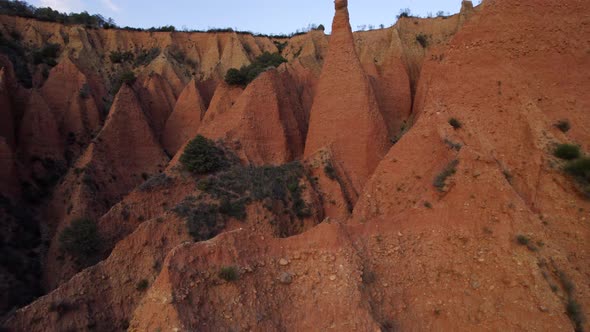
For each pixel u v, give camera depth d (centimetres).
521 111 1875
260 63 4691
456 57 2178
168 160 3691
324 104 2822
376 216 2050
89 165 3150
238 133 3086
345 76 2759
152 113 4447
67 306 1759
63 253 2469
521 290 1425
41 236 2855
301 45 7725
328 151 2703
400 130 3334
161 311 1317
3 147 2956
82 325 1764
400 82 3597
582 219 1570
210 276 1459
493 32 2083
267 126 3166
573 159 1664
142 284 1980
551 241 1497
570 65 1892
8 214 2756
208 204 2406
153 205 2641
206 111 3994
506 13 2070
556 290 1388
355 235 1697
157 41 7644
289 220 2477
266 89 3212
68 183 3092
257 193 2500
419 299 1562
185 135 4091
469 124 1962
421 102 3052
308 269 1576
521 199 1593
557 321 1329
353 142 2684
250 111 3150
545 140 1755
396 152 2153
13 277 2338
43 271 2538
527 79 1939
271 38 8756
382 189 2106
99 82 5053
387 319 1480
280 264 1593
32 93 3581
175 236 2203
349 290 1473
